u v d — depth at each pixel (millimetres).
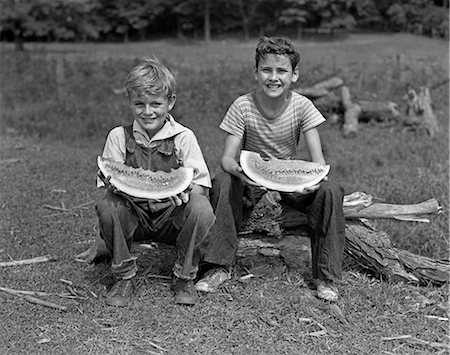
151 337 3969
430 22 27766
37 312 4242
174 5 28203
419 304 4438
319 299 4445
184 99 12617
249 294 4480
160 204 4301
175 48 24703
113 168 4152
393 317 4262
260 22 28406
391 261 4730
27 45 24969
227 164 4480
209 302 4379
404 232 5820
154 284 4605
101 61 17625
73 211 6352
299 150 8141
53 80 14109
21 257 5172
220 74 14250
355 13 29172
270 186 4227
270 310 4289
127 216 4242
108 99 13094
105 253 4934
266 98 4535
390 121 11289
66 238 5594
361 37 27547
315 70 15320
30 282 4676
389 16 28859
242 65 16375
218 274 4594
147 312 4223
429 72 15398
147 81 4180
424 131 10734
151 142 4355
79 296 4477
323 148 9570
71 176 7648
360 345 3947
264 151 4676
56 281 4707
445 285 4715
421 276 4719
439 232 5820
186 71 15266
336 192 4336
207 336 3984
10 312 4230
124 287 4391
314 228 4445
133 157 4348
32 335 3975
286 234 4922
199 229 4199
